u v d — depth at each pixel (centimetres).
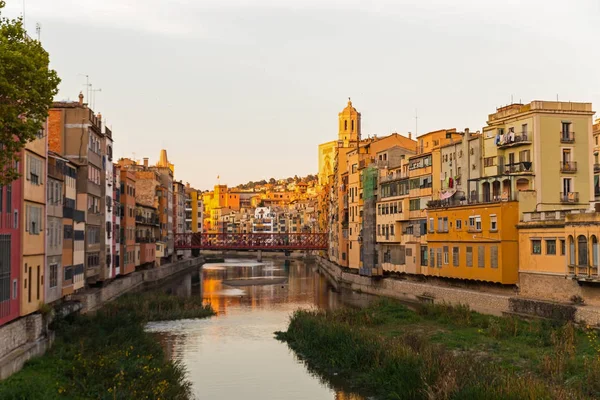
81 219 6775
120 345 4697
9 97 3081
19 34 3162
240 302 8756
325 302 8675
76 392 3509
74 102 7325
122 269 9219
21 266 4241
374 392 4031
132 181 10094
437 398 3397
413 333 5091
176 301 7631
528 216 6219
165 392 3606
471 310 6625
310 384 4319
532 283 6078
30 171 4469
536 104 6781
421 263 8356
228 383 4375
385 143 11412
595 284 5212
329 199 15688
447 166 8075
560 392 3198
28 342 4319
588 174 6875
